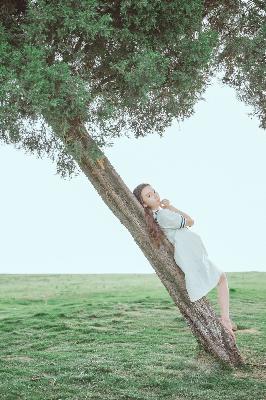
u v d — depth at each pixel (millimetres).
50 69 7168
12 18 8234
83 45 8430
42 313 15945
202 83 10375
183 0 8219
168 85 9133
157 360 9664
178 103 10125
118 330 13188
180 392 7637
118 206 8922
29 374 8938
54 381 8328
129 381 8250
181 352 10438
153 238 8812
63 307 17719
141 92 8055
